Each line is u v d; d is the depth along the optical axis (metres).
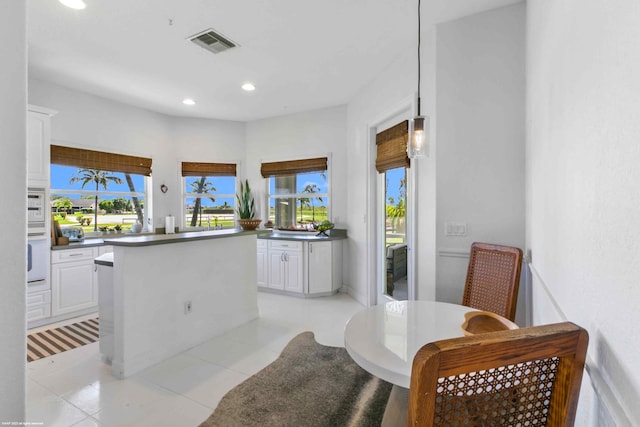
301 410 1.88
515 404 0.66
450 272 2.56
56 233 3.51
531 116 2.02
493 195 2.42
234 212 5.38
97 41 2.81
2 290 0.55
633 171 0.60
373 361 1.14
